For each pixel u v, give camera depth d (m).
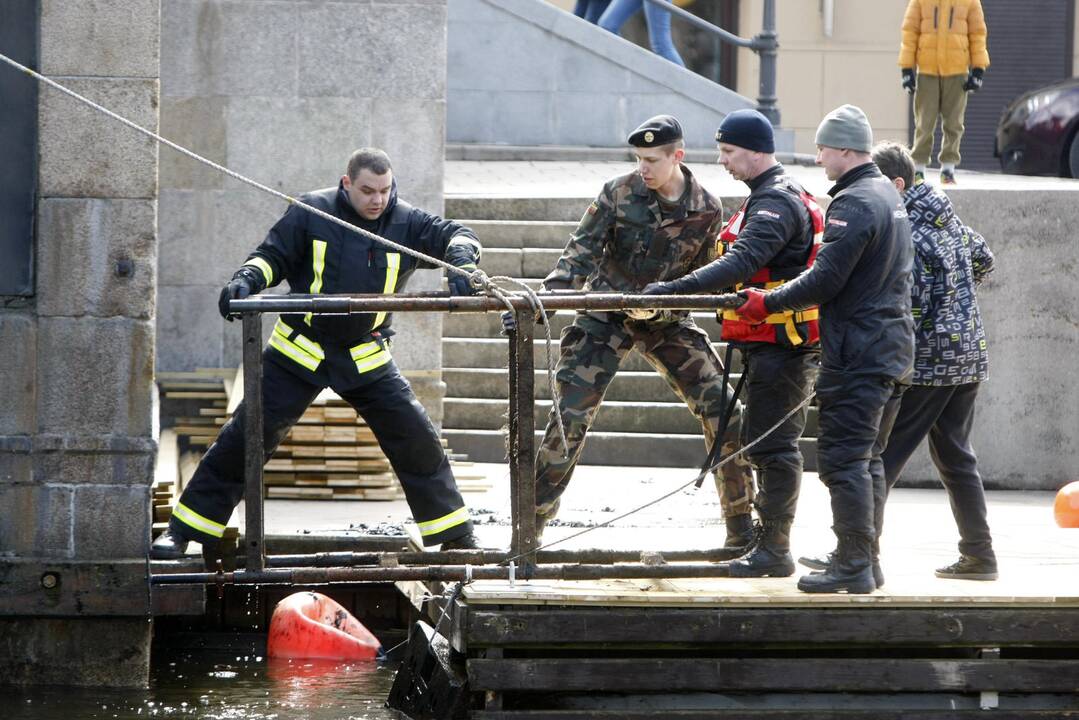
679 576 20.72
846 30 65.56
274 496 30.20
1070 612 20.41
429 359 33.03
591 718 20.02
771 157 20.89
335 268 21.89
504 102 52.50
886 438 20.84
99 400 22.88
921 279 21.83
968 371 21.77
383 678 24.31
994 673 20.33
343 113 32.69
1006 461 34.53
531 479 20.69
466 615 19.84
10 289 22.67
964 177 48.00
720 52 65.69
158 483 26.06
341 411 30.25
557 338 36.06
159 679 23.88
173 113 32.59
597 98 52.72
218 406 32.84
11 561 22.77
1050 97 54.38
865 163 20.08
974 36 42.66
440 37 32.69
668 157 21.69
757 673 20.08
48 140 22.58
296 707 22.34
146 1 22.56
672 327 22.47
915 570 22.48
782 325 20.61
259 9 32.44
